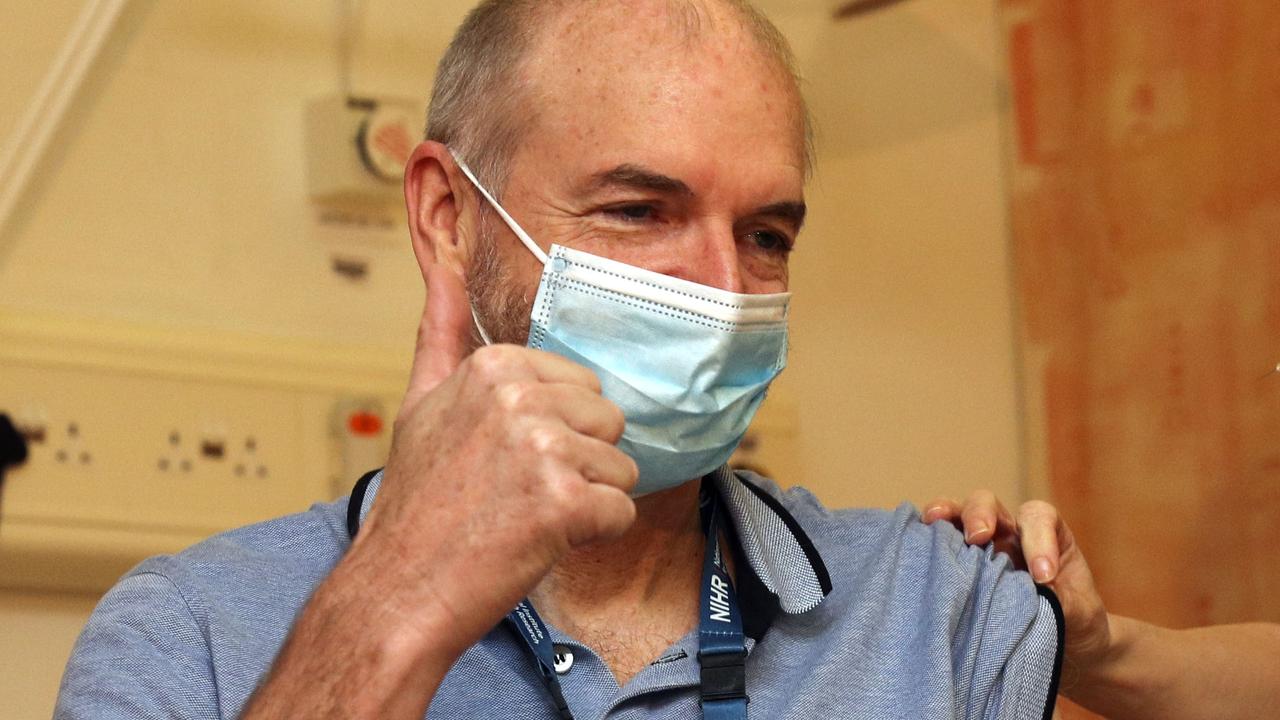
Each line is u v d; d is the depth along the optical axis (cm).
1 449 309
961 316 390
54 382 317
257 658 164
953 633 180
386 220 358
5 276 321
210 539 179
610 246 176
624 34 177
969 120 393
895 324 392
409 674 140
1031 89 380
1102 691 209
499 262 182
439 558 142
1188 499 343
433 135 193
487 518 142
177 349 328
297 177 351
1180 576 343
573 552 179
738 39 178
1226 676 213
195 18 346
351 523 178
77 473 316
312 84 356
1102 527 359
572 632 177
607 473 143
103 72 335
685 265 174
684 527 185
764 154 175
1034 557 195
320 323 347
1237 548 333
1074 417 367
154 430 323
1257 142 333
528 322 179
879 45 398
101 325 324
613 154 173
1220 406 338
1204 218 342
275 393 334
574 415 144
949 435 388
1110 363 360
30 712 316
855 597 184
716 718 168
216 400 329
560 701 164
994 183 389
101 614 169
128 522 319
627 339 174
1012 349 385
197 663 164
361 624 142
